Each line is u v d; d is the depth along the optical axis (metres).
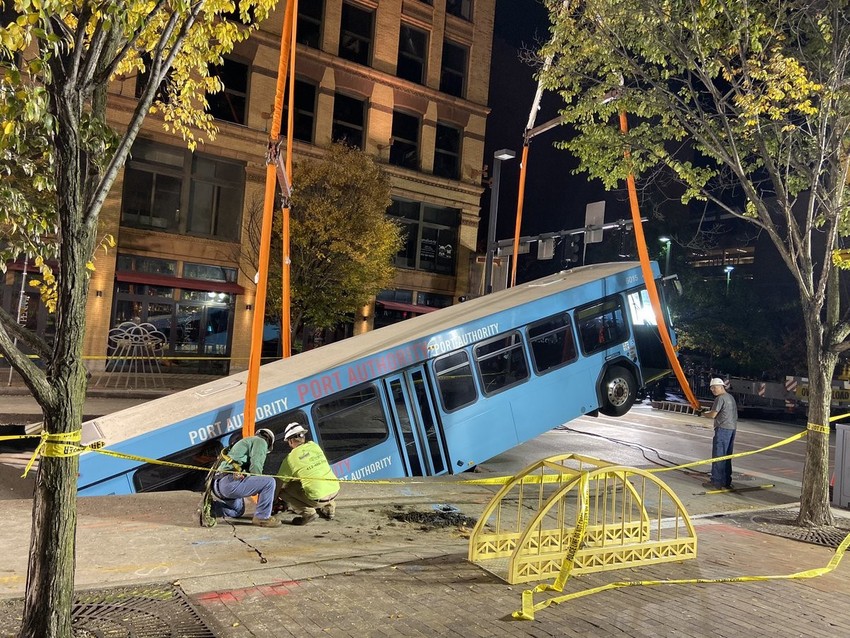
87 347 22.42
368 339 11.48
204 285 24.48
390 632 4.38
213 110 25.27
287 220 9.65
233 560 5.73
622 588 5.58
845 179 8.52
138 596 4.79
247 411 7.61
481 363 10.90
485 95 33.12
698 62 9.71
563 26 10.26
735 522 8.63
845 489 10.02
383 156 29.70
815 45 9.19
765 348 33.47
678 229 35.75
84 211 3.83
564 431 17.67
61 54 3.69
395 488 9.19
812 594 5.73
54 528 3.69
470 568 5.85
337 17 28.14
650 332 14.73
